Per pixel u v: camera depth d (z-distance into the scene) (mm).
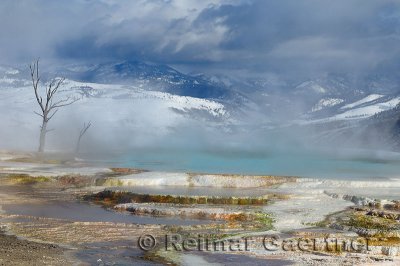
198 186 64125
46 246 35344
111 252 34844
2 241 35750
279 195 57688
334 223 44531
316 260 33469
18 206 51594
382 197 56250
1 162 78938
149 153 121688
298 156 123625
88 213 49281
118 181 63812
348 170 86750
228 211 48719
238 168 87188
